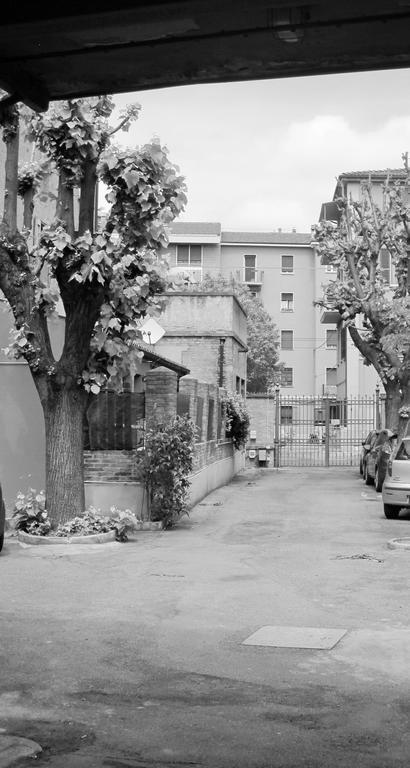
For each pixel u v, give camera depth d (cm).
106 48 532
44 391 1474
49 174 1506
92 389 1453
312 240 2955
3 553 1354
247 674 686
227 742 532
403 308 2459
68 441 1473
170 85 585
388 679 672
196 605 954
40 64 561
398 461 1805
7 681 667
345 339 4925
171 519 1709
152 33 513
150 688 649
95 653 750
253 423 3731
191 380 2075
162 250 1468
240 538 1550
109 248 1401
